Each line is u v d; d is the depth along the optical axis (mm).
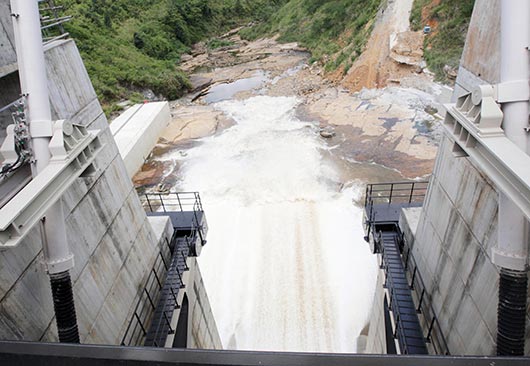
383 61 33938
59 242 5199
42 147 4992
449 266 7680
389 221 11180
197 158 26859
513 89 4281
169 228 11750
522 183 3752
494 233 5883
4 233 3865
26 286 5738
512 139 4348
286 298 15820
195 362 2250
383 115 28922
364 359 2154
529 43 4258
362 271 16500
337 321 14789
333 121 29875
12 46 7129
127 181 9883
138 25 58938
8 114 7340
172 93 42062
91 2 55688
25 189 4352
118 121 30375
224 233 19438
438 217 8352
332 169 23375
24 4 4961
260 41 62156
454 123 5391
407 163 22797
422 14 33844
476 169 6559
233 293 16250
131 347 2367
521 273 4523
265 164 24781
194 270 12141
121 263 8547
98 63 41406
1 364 2439
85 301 6949
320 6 54594
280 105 35125
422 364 2119
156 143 29938
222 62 54219
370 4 42625
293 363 2162
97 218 7914
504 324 4660
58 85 7508
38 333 5820
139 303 9031
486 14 6434
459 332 7160
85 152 5691
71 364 2375
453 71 29031
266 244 18531
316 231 18984
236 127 31203
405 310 8805
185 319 10430
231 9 74625
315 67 43656
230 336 14633
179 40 63062
